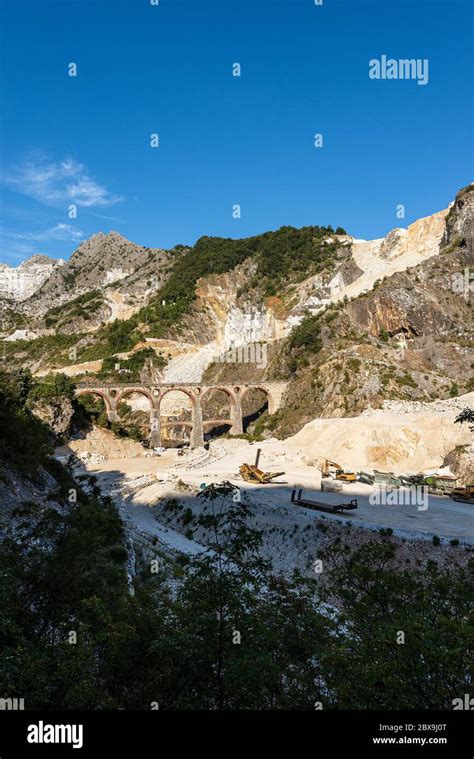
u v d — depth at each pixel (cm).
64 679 1277
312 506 5116
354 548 4131
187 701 1420
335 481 6297
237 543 1606
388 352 15675
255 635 1546
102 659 1694
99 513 4331
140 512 6650
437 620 1488
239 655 1427
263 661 1416
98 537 2692
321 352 16588
